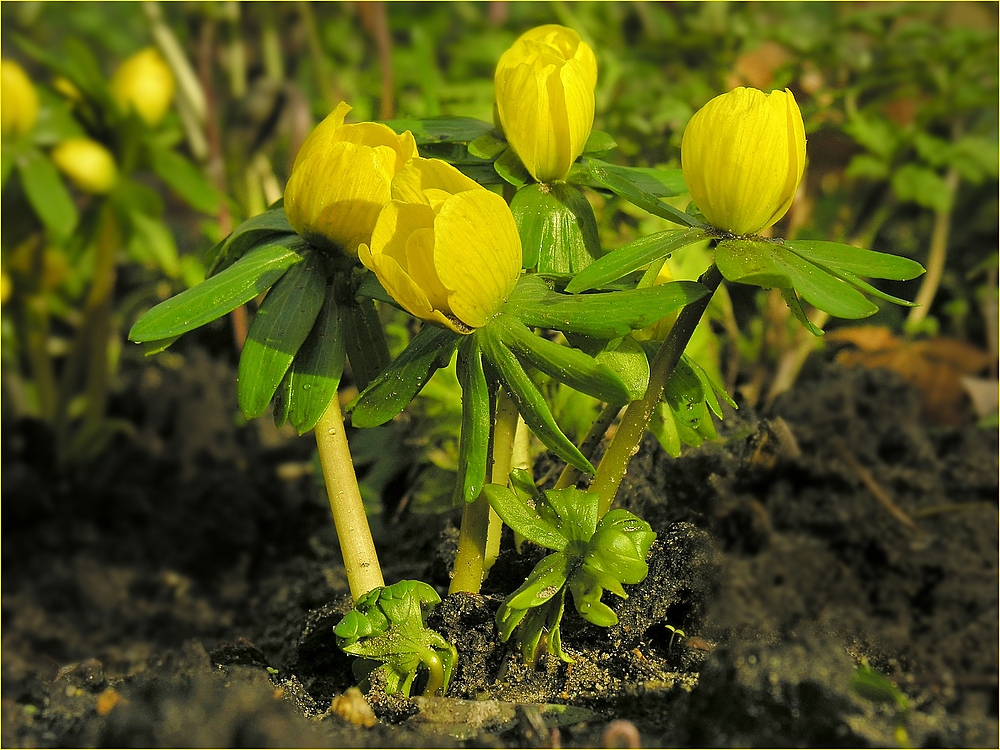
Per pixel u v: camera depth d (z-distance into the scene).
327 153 0.24
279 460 0.46
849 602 0.33
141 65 0.45
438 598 0.25
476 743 0.24
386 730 0.25
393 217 0.23
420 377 0.24
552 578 0.24
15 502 0.44
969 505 0.37
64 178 0.45
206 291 0.24
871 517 0.36
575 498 0.25
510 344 0.23
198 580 0.39
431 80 0.33
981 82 0.46
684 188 0.27
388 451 0.38
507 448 0.26
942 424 0.45
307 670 0.28
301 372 0.25
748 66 0.46
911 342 0.46
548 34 0.26
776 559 0.34
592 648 0.27
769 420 0.36
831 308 0.22
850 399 0.41
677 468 0.34
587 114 0.25
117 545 0.42
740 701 0.26
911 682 0.30
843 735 0.26
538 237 0.25
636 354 0.25
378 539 0.37
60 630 0.36
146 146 0.44
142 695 0.26
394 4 0.54
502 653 0.27
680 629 0.28
